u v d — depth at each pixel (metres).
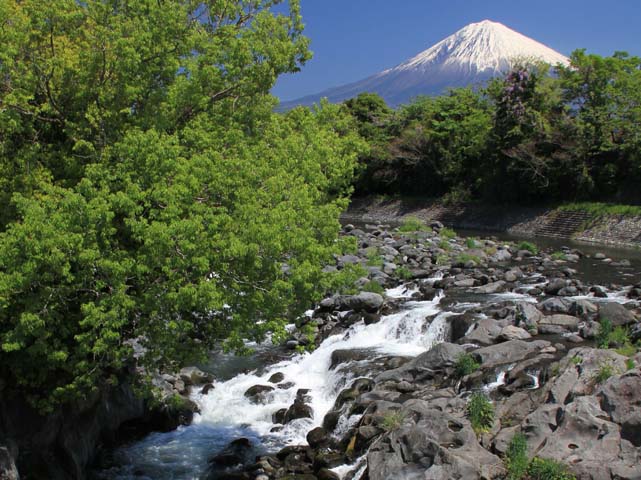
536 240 51.00
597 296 24.98
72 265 11.32
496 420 13.62
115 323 10.87
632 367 13.87
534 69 58.97
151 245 10.73
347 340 21.64
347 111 85.75
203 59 14.35
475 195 68.31
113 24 13.35
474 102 74.69
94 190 11.25
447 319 20.61
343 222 68.94
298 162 14.46
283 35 16.17
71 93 13.63
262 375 19.56
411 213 72.12
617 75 55.28
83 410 14.48
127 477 14.46
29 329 10.53
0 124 12.48
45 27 13.39
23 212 12.48
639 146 52.03
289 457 14.66
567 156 54.94
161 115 13.45
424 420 13.17
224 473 14.36
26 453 13.03
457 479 11.45
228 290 11.68
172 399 14.68
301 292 12.82
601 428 12.04
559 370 14.62
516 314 20.42
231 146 13.68
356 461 13.81
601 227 50.28
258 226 11.26
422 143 73.81
